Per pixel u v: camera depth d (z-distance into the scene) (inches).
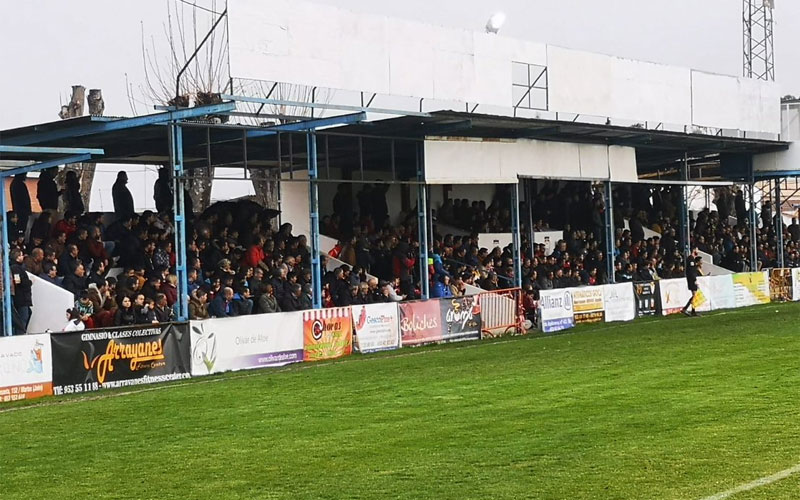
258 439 458.3
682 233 1411.2
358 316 864.3
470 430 453.7
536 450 400.5
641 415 469.7
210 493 356.5
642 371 634.2
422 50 934.4
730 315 1128.2
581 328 1053.2
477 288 1069.8
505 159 1087.6
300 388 635.5
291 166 898.7
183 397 616.4
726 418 450.6
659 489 328.8
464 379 641.0
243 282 845.2
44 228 838.5
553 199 1365.7
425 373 687.1
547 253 1320.1
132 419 536.4
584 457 382.6
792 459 363.9
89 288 745.0
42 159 753.0
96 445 462.9
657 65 1206.3
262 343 783.1
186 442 459.5
